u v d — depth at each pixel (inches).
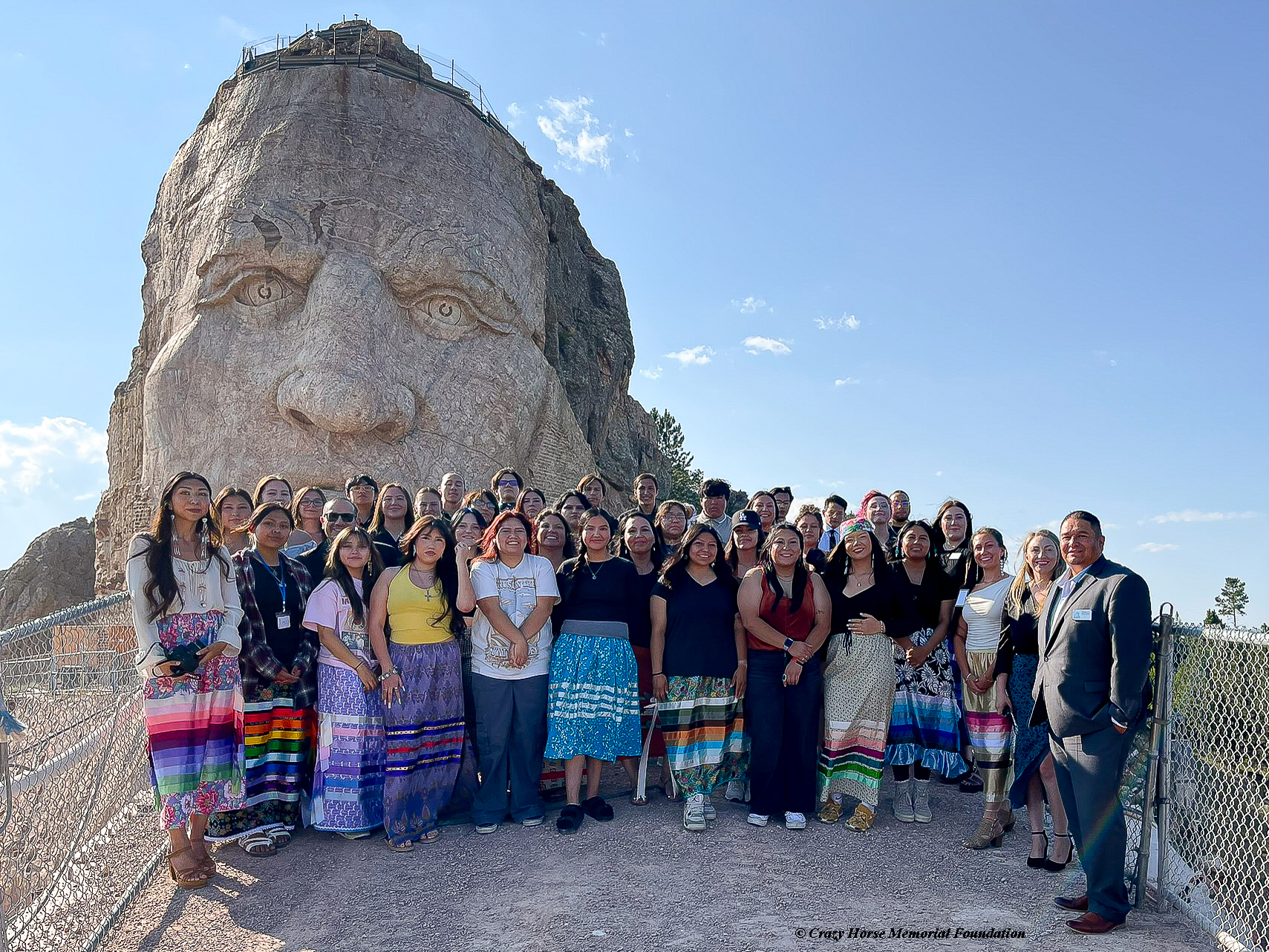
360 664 207.9
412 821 203.3
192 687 182.7
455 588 220.5
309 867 191.9
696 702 217.9
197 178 581.9
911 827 218.7
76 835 173.5
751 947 150.7
